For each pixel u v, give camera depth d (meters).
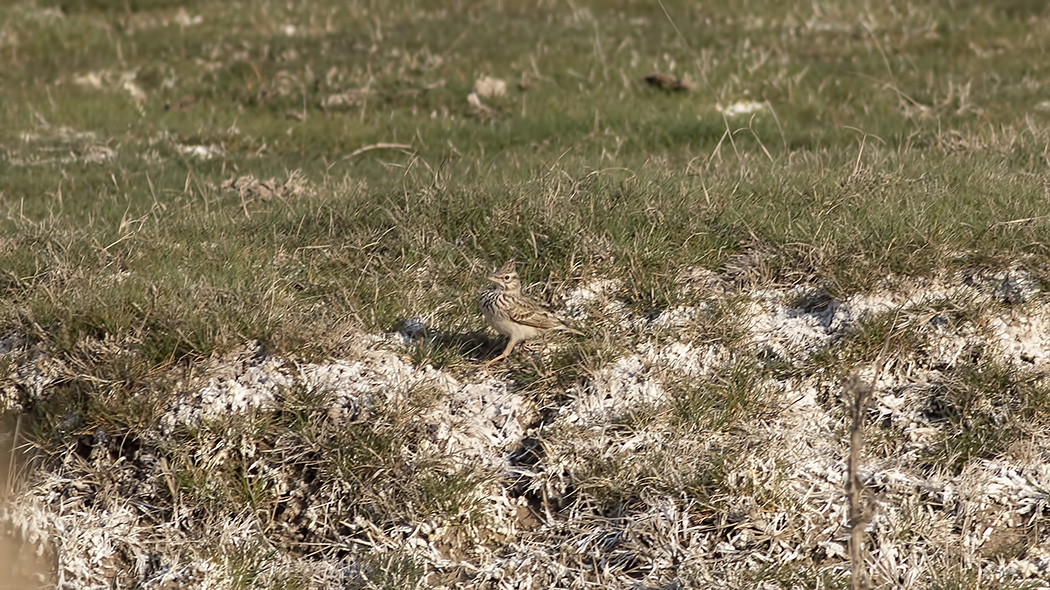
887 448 10.28
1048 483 9.91
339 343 11.02
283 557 9.53
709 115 24.09
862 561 9.12
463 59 28.41
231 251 13.66
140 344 10.88
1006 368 10.73
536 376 10.76
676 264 12.39
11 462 10.21
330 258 13.30
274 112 25.66
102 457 10.11
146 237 14.16
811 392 10.77
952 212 12.97
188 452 9.98
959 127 21.45
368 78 26.95
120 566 9.53
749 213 13.38
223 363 10.73
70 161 21.17
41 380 10.80
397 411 10.19
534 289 12.28
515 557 9.48
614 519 9.66
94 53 30.33
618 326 11.38
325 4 35.41
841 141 22.12
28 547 9.62
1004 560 9.27
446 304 12.11
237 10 34.88
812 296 11.86
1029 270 11.66
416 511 9.65
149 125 24.50
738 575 9.08
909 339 11.00
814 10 32.84
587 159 18.84
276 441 10.05
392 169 20.08
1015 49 28.55
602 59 28.02
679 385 10.65
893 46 29.31
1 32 31.95
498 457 10.21
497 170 18.61
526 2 35.59
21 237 13.92
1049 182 14.46
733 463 9.84
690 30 31.00
